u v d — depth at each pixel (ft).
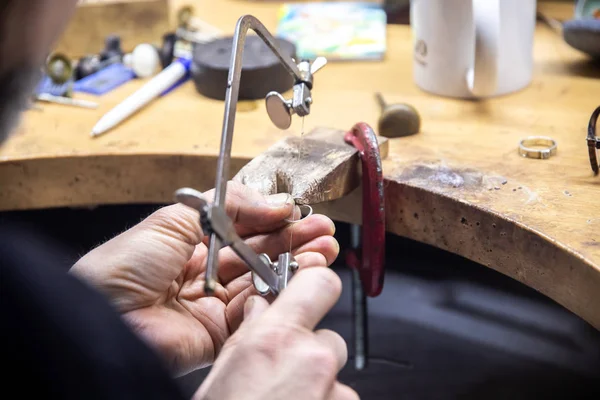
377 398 2.40
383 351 2.55
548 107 1.99
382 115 1.89
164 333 1.44
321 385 1.16
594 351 2.50
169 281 1.45
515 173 1.72
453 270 2.80
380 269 1.69
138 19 2.48
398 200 1.73
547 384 2.41
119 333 0.95
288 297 1.22
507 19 1.97
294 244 1.54
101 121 2.02
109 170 1.94
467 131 1.91
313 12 2.63
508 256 1.59
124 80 2.29
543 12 2.55
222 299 1.56
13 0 0.94
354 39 2.41
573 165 1.73
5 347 0.87
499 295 2.71
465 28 1.98
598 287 1.42
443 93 2.08
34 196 1.98
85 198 1.98
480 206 1.61
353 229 2.08
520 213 1.58
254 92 2.11
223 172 1.28
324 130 1.82
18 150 1.96
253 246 1.55
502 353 2.52
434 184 1.69
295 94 1.55
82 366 0.88
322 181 1.62
